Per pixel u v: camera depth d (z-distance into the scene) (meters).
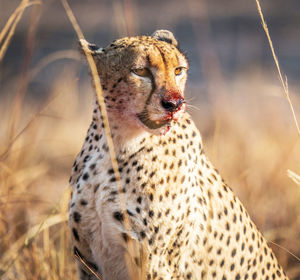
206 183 13.33
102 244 12.69
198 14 48.84
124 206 12.12
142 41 12.55
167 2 59.25
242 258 13.63
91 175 12.55
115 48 12.51
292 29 52.06
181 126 12.93
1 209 15.84
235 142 23.38
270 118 27.45
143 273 12.34
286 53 45.50
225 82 37.69
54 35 45.69
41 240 17.33
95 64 12.55
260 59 42.91
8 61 38.53
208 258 13.16
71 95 26.22
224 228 13.34
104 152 12.47
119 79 12.27
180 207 12.66
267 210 19.25
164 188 12.48
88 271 13.03
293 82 38.38
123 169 12.43
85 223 12.67
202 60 37.81
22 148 18.06
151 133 12.16
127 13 18.94
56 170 22.94
